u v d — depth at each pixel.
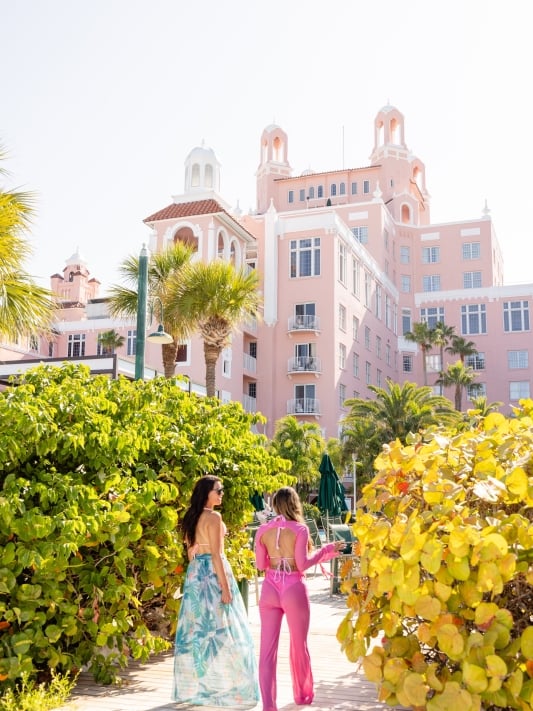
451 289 62.94
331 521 22.25
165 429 7.34
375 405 32.44
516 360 58.47
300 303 43.38
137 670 6.63
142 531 6.59
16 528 5.25
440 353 60.44
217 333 20.84
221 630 5.50
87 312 59.75
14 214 9.52
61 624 5.69
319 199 67.44
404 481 4.61
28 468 5.96
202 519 5.68
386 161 66.75
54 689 5.55
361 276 49.56
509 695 3.63
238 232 41.62
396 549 4.26
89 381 7.22
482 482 4.07
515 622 4.02
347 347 45.03
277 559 5.41
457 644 3.66
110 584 6.06
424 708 4.05
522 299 59.16
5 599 5.59
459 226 63.53
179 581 7.24
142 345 13.56
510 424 4.75
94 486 6.19
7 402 5.70
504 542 3.62
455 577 3.77
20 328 9.98
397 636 4.21
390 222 61.19
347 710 5.44
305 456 29.55
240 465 7.95
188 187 42.66
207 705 5.44
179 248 23.06
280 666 6.99
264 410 42.62
